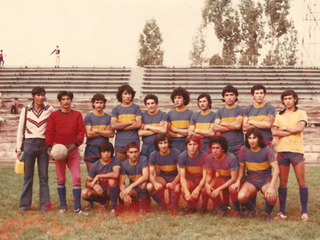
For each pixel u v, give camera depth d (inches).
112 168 137.7
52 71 781.9
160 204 137.6
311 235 104.3
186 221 120.3
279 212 130.6
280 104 558.3
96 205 151.6
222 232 108.4
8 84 713.0
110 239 100.0
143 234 104.2
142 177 134.2
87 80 737.0
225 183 129.6
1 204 151.0
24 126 146.1
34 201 155.9
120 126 149.3
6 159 415.8
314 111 506.6
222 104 555.2
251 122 139.1
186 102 156.1
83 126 146.8
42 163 145.3
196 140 130.1
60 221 121.5
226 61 774.5
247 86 670.5
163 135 135.3
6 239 101.7
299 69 743.1
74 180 138.8
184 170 135.3
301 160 130.2
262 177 128.6
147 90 667.4
